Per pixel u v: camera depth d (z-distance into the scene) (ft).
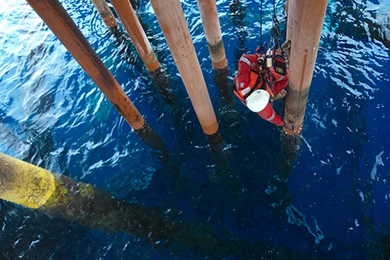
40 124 20.27
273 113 12.77
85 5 28.81
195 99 12.55
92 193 15.61
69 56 24.67
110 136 18.33
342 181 13.75
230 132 16.65
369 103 15.81
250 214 13.87
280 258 12.46
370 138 14.66
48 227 15.28
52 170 17.40
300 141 14.57
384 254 11.74
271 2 22.79
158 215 14.62
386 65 17.16
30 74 23.98
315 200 13.56
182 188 15.29
